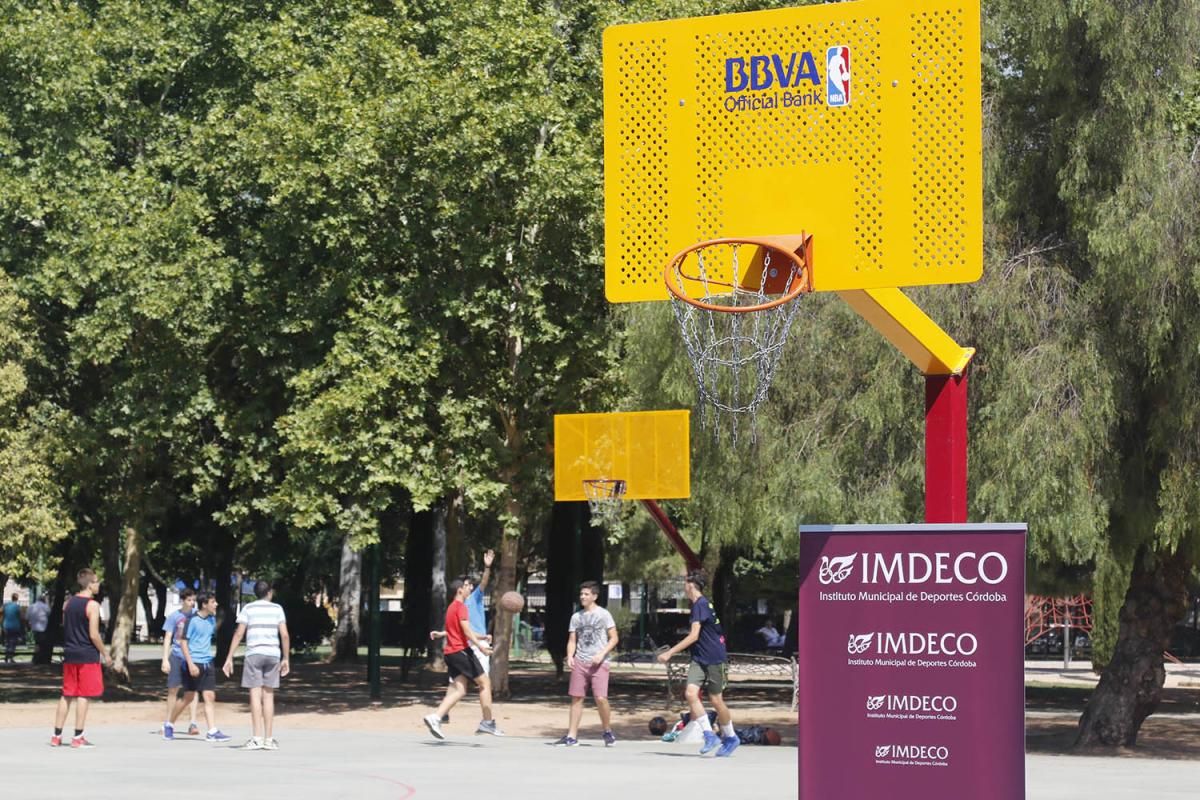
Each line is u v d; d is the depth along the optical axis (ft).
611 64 44.65
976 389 71.51
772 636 174.09
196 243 108.47
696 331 44.75
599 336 102.27
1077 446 67.92
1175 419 69.21
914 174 41.63
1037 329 70.28
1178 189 68.95
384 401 99.66
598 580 133.18
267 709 71.51
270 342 106.42
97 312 107.76
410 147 101.09
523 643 201.77
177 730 84.38
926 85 41.65
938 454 46.14
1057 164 72.95
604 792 52.47
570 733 73.46
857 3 42.34
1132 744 77.36
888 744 34.22
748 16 43.45
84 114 114.73
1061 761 67.31
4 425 103.71
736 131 43.45
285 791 52.90
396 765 62.90
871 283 41.81
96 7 123.03
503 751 70.44
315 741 76.54
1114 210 69.05
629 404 100.42
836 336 76.64
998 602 33.60
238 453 114.52
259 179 104.58
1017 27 74.02
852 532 34.78
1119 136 70.59
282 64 104.99
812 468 74.43
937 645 33.99
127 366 112.06
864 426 75.41
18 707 103.24
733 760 65.62
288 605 184.44
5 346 103.40
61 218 111.04
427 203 101.40
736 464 84.69
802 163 42.73
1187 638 202.49
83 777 57.52
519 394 106.32
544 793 52.29
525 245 103.50
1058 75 71.92
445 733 83.20
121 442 113.80
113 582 134.51
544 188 98.32
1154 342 68.39
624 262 44.37
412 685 129.18
